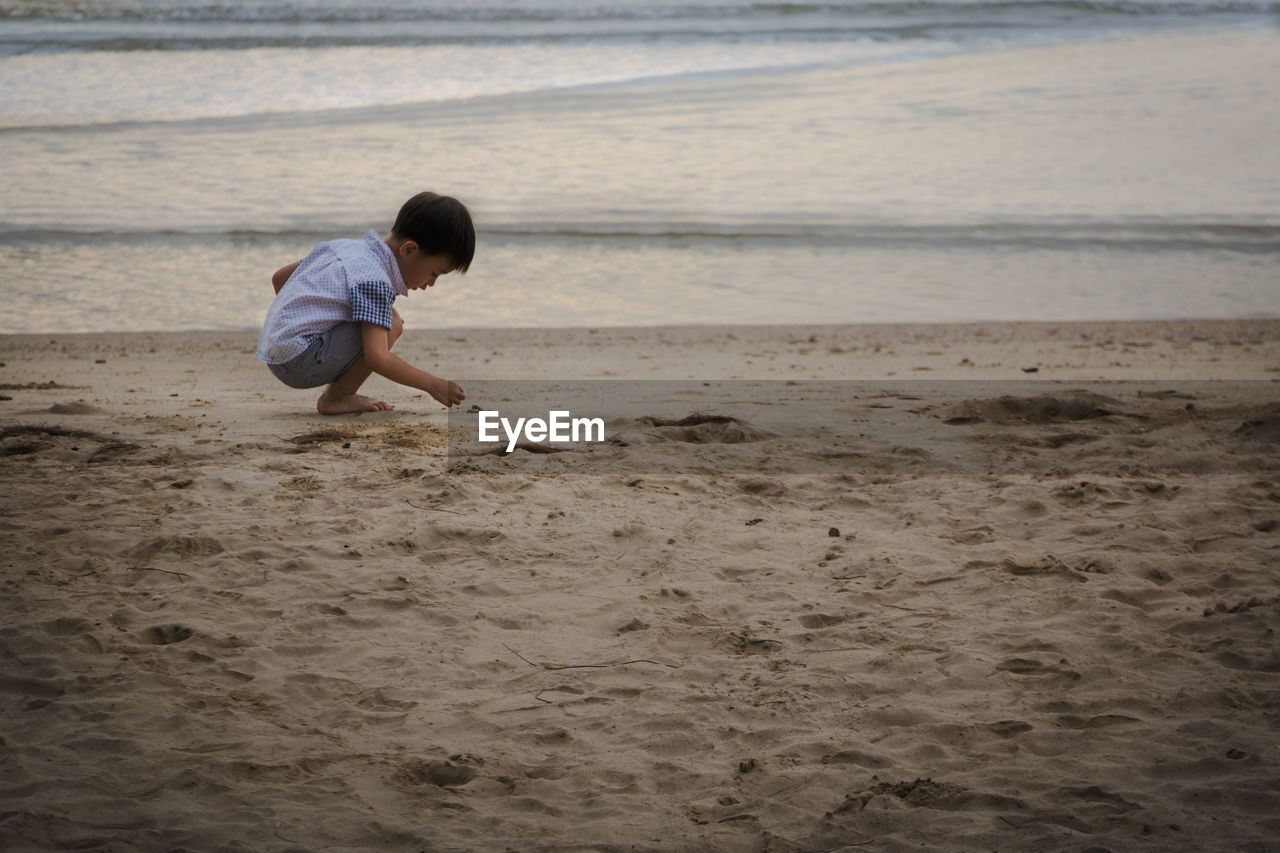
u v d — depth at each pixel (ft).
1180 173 56.65
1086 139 62.59
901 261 45.34
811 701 10.66
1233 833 8.36
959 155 59.62
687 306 39.45
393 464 17.62
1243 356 32.55
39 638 11.43
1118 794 8.93
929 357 32.42
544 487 16.70
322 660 11.39
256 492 16.10
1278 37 92.79
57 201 49.01
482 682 11.01
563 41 87.35
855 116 66.85
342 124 62.64
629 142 60.64
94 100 66.74
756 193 52.90
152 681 10.71
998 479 17.35
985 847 8.28
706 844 8.36
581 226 48.06
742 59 82.79
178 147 57.82
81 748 9.48
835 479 17.38
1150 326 37.29
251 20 91.04
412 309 38.42
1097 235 48.11
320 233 45.83
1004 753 9.70
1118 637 11.83
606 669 11.30
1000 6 104.58
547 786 9.18
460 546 14.39
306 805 8.77
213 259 43.01
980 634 12.03
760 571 13.79
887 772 9.39
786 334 35.94
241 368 29.76
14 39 81.56
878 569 13.82
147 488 16.17
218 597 12.69
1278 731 9.94
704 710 10.49
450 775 9.37
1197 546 14.46
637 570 13.76
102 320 35.86
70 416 20.85
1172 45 89.51
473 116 64.80
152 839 8.18
